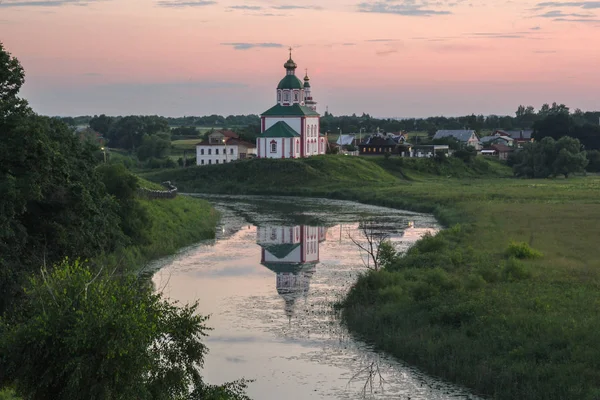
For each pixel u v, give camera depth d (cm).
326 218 12962
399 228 11425
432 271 6281
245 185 19238
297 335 5478
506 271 6344
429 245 7994
